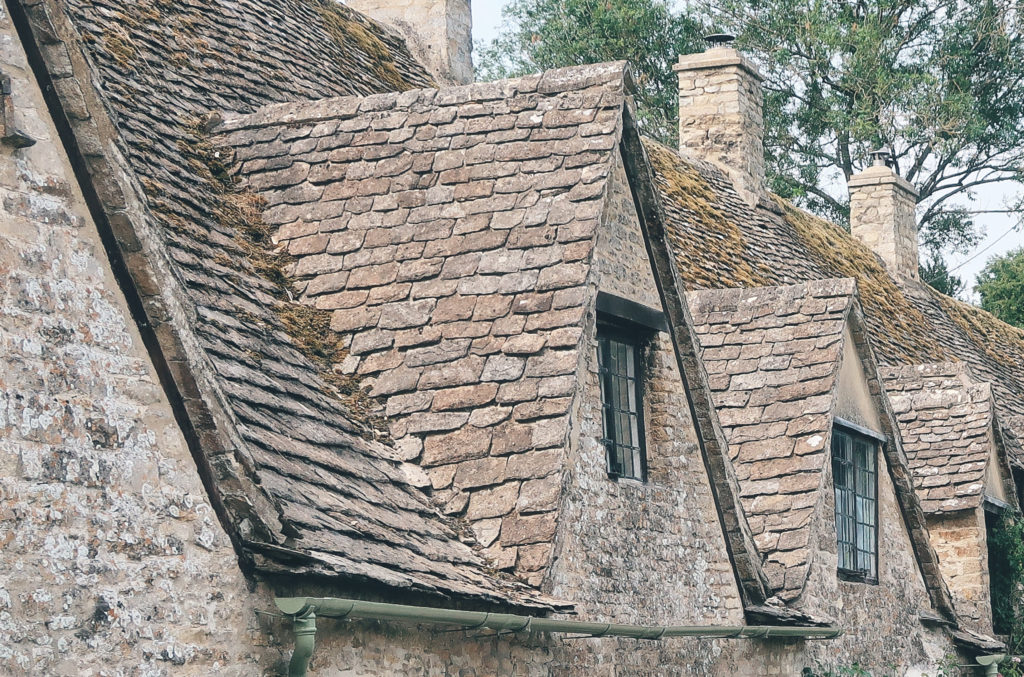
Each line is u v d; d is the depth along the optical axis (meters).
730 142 32.09
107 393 9.97
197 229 14.36
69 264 9.96
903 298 37.19
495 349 14.36
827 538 20.38
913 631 23.45
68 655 9.30
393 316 14.81
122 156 10.70
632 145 16.66
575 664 14.90
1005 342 42.44
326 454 12.63
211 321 12.85
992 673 25.14
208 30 18.14
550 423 13.83
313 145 16.36
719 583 17.83
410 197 15.72
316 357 14.36
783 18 53.81
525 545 13.33
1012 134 55.53
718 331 21.34
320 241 15.57
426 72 24.94
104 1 16.66
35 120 10.07
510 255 14.96
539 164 15.62
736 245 27.89
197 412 10.38
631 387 17.06
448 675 12.89
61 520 9.43
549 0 55.66
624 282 16.67
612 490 15.74
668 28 54.34
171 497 10.16
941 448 27.00
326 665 11.33
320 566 10.67
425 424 14.06
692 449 17.69
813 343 20.77
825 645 20.59
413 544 12.45
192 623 10.12
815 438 19.80
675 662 16.89
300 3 22.00
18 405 9.35
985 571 26.31
